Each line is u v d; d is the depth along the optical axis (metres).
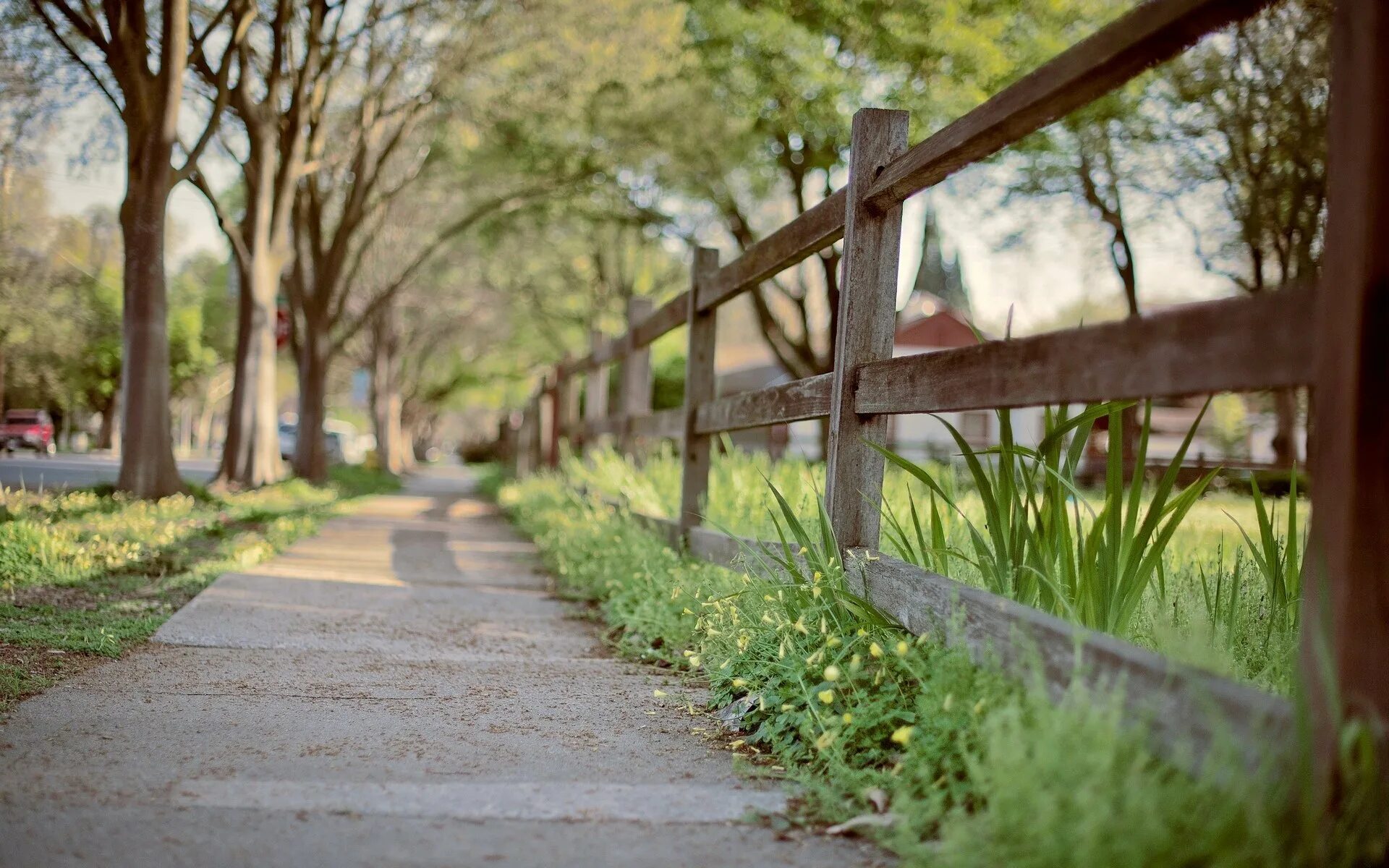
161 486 12.10
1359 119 1.84
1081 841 1.89
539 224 26.91
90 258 36.75
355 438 68.94
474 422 100.81
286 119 16.33
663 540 6.73
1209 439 19.27
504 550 10.16
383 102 19.17
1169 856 1.85
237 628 5.21
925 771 2.58
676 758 3.23
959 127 3.12
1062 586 3.03
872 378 3.73
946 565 3.52
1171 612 3.24
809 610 3.70
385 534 11.45
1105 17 12.57
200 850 2.28
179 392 54.09
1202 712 2.02
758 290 23.89
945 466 7.95
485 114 19.23
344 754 3.10
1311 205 11.10
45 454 39.50
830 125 15.66
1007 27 12.89
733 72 16.02
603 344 11.89
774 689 3.52
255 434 16.33
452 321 43.44
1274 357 1.96
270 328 16.48
